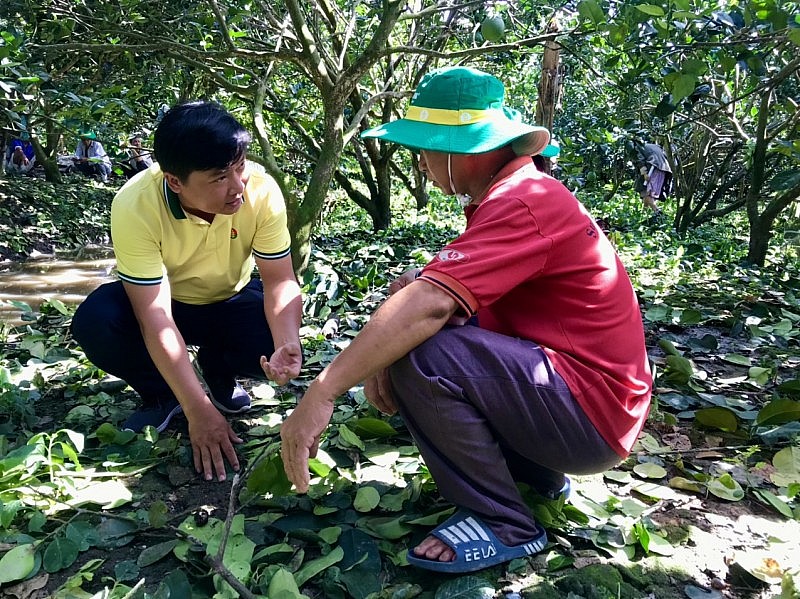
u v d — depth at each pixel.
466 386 1.49
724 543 1.69
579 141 6.05
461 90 1.61
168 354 1.96
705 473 2.03
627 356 1.57
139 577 1.57
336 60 5.31
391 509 1.79
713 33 2.98
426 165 1.72
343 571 1.55
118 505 1.83
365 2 5.73
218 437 2.00
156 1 4.33
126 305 2.19
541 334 1.56
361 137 1.69
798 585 1.44
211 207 1.88
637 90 5.64
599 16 2.83
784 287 4.61
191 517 1.75
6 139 8.80
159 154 1.78
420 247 5.96
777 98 5.51
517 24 5.35
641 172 7.63
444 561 1.51
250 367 2.38
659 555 1.64
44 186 9.37
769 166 7.37
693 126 8.34
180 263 2.14
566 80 7.97
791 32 2.52
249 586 1.50
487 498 1.55
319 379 1.45
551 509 1.71
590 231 1.55
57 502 1.83
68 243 7.79
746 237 9.10
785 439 2.21
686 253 6.23
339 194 10.90
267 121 6.59
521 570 1.58
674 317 3.55
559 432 1.53
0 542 1.64
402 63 7.23
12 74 3.07
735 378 2.83
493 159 1.65
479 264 1.42
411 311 1.41
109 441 2.14
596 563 1.61
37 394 2.56
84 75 5.02
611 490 1.94
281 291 2.22
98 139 4.34
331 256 5.25
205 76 5.62
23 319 3.72
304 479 1.46
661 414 2.39
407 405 1.54
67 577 1.59
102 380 2.78
